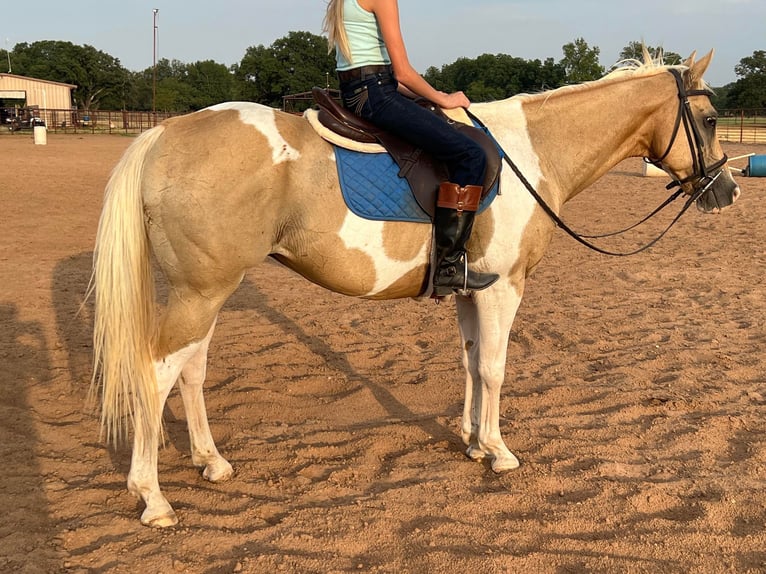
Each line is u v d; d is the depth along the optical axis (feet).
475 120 12.32
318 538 10.61
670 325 21.95
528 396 16.44
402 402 16.35
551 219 12.40
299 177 10.62
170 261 10.41
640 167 80.43
